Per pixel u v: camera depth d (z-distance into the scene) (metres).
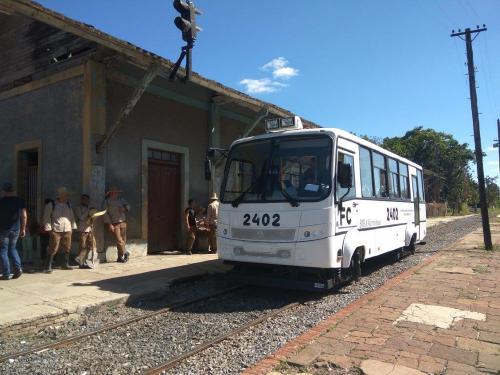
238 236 8.92
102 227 11.66
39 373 5.16
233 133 16.98
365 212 9.95
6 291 8.34
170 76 9.68
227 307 8.22
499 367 5.04
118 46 9.74
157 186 13.84
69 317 7.23
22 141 13.32
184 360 5.52
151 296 8.72
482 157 17.53
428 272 11.30
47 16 8.43
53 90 12.48
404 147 60.16
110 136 11.28
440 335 6.14
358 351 5.54
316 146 8.64
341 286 9.88
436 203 55.50
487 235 16.81
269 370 5.02
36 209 12.96
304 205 8.31
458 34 18.61
